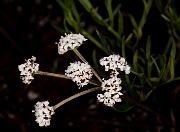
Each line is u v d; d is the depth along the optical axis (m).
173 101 0.28
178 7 0.31
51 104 0.32
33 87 0.32
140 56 0.26
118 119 0.30
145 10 0.25
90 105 0.31
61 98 0.32
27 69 0.20
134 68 0.23
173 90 0.28
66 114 0.31
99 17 0.27
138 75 0.23
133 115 0.30
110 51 0.24
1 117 0.32
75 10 0.26
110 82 0.19
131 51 0.27
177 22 0.26
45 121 0.19
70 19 0.27
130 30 0.31
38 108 0.19
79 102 0.31
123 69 0.20
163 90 0.28
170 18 0.26
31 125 0.31
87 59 0.31
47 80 0.32
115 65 0.19
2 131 0.31
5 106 0.32
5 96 0.32
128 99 0.21
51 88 0.32
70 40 0.20
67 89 0.32
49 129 0.31
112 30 0.27
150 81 0.25
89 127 0.31
